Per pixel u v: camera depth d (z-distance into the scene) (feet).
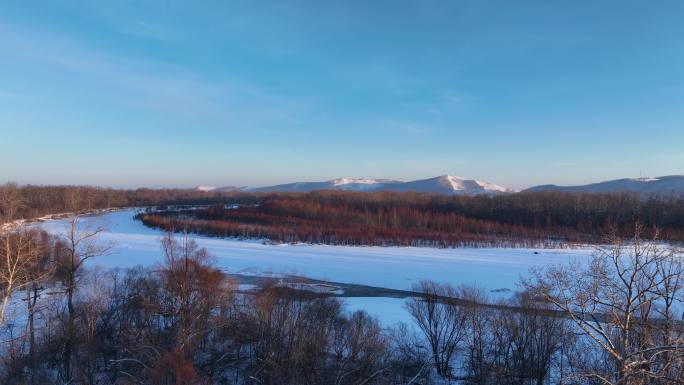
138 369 86.74
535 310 87.56
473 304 100.22
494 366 89.61
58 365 89.97
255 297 110.52
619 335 61.57
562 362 83.97
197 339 90.33
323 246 312.91
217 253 263.49
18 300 109.81
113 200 632.38
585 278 85.76
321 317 98.02
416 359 93.86
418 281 192.65
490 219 463.42
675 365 52.90
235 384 87.56
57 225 245.24
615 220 385.50
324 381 81.71
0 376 82.79
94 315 96.43
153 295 102.94
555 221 431.84
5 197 189.47
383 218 453.99
